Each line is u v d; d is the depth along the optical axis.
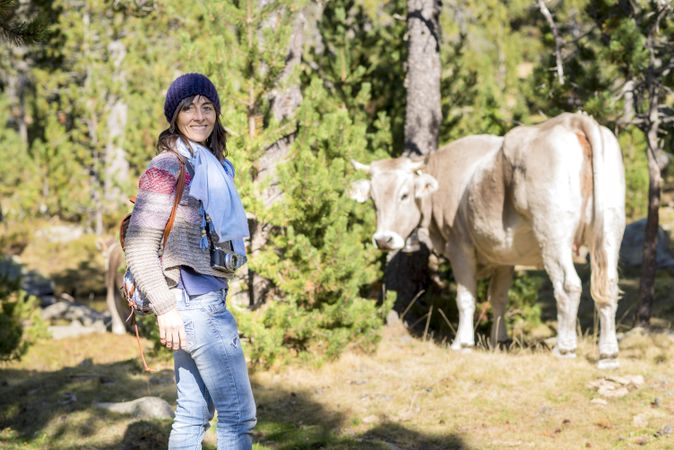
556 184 6.63
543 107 10.14
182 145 3.22
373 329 7.68
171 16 21.12
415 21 9.87
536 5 9.34
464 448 5.11
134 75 24.52
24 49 18.05
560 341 6.94
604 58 8.80
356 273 7.34
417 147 9.89
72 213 25.09
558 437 5.20
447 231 8.13
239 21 7.32
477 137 8.12
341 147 7.66
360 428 5.63
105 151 24.11
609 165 6.59
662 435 5.09
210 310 3.16
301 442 5.32
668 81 9.47
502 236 7.34
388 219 7.91
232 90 7.23
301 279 7.22
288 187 7.22
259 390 6.65
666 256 14.73
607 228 6.53
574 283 6.70
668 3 8.59
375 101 11.29
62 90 23.88
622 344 7.95
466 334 8.00
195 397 3.30
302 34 8.46
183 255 3.11
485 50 31.17
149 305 3.17
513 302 10.41
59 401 6.35
